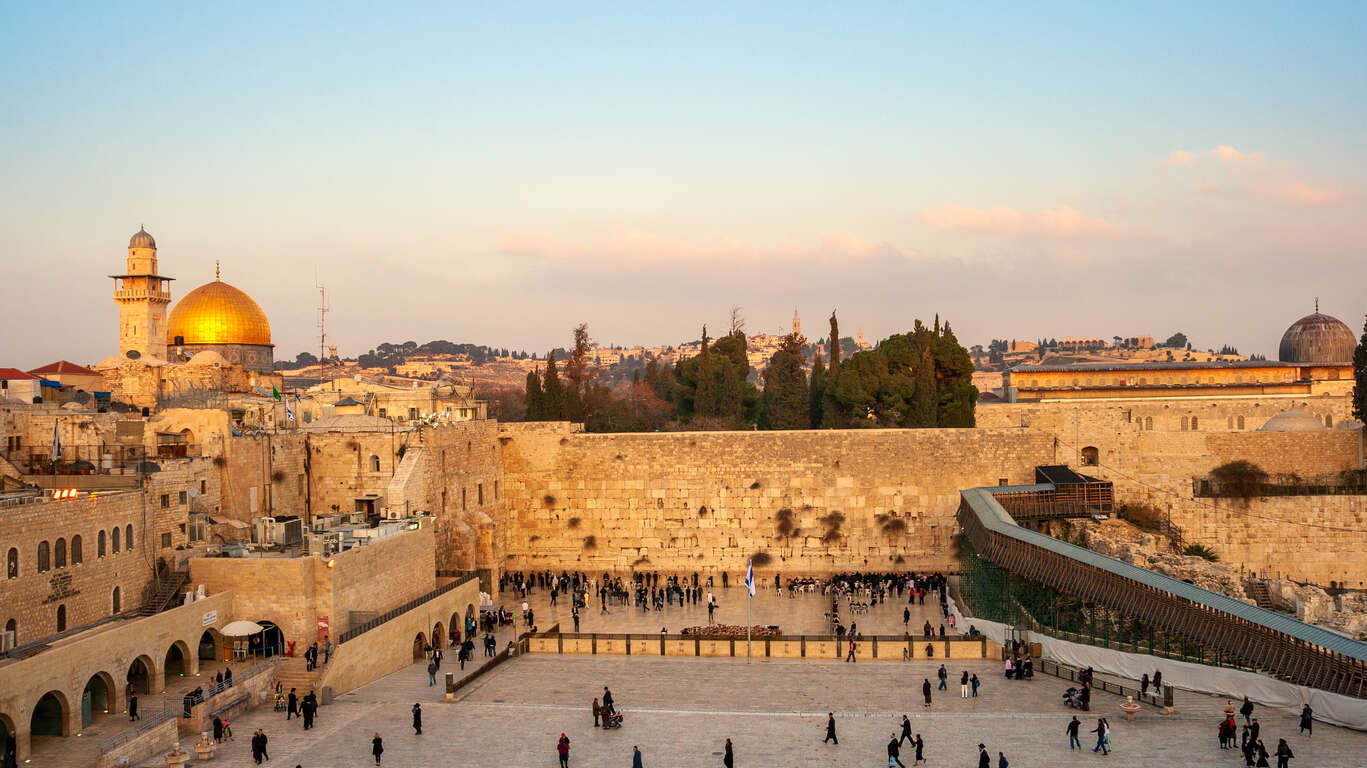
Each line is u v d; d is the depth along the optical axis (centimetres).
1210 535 9594
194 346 12275
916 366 11712
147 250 11544
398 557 7188
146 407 9125
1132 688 5962
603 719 5250
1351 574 9462
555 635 7212
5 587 5147
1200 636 5866
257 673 5750
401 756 4803
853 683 6203
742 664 6769
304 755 4812
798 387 12075
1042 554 7000
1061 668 6356
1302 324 14950
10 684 4547
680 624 8031
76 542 5656
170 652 6084
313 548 6500
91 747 4775
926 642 6925
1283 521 9544
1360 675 5097
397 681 6316
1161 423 11769
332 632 6266
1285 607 7962
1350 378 13962
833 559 9950
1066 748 4834
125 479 6438
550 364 11981
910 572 9819
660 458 10125
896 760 4503
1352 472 10000
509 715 5509
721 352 14662
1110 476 9762
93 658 5069
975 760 4706
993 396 17100
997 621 7475
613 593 9212
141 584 6191
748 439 10044
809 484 9994
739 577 9994
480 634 7888
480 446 9744
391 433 8581
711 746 4962
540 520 10256
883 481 9956
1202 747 4800
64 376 10294
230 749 4891
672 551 10094
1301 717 5041
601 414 13062
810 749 4906
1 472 6606
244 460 7662
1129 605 6281
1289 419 10731
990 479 9938
